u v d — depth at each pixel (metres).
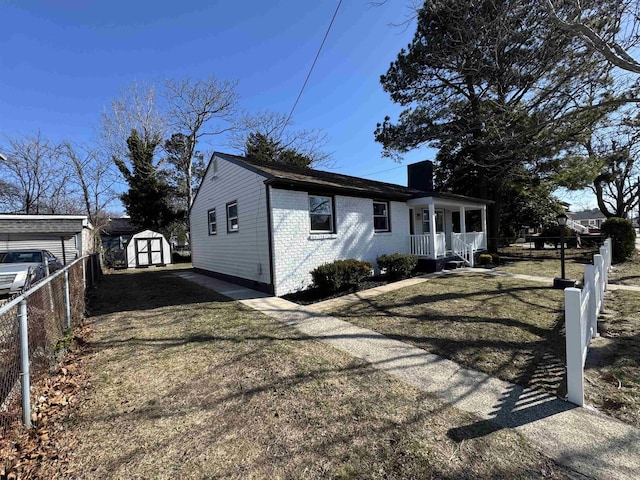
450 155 19.84
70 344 4.30
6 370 2.45
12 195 22.67
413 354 3.88
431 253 11.45
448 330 4.68
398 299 6.84
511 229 22.61
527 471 1.89
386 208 11.57
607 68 7.72
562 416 2.48
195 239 14.55
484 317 5.22
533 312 5.44
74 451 2.23
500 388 2.98
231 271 10.59
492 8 7.82
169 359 3.91
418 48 14.50
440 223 15.78
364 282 9.19
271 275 8.00
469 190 20.92
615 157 9.41
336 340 4.48
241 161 9.62
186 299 7.70
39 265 8.41
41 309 3.48
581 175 12.87
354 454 2.11
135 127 23.77
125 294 8.62
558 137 9.70
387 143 17.59
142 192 23.33
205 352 4.11
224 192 10.92
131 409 2.78
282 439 2.30
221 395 2.99
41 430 2.47
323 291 8.18
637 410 2.54
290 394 2.96
